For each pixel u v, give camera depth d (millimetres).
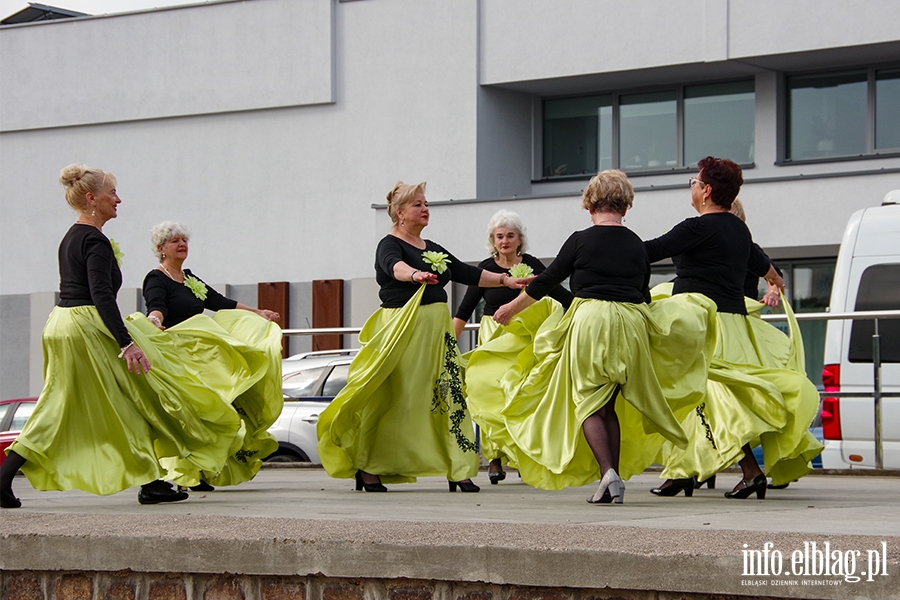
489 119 24734
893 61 22266
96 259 6258
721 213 6902
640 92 24422
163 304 8141
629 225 21500
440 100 25000
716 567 3568
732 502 6383
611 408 6230
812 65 22672
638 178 24297
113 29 28047
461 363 7969
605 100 24719
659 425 6180
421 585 3967
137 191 28000
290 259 26656
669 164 24125
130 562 4328
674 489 6980
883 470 9523
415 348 7523
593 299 6191
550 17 23875
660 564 3625
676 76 23625
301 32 26375
